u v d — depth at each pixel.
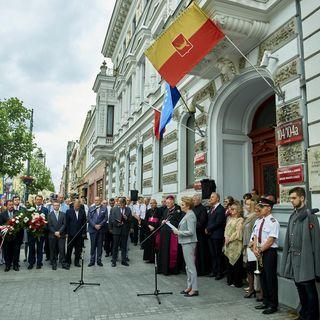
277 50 7.31
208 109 10.00
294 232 5.06
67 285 7.52
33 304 6.12
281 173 6.85
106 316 5.46
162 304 6.05
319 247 4.86
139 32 17.16
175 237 8.69
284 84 6.98
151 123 15.86
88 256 11.73
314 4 6.38
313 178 5.98
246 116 10.02
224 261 7.98
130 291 6.95
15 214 9.46
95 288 7.21
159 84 14.85
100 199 10.36
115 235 9.99
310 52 6.38
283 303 5.93
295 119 6.60
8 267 9.14
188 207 6.96
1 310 5.80
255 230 5.97
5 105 18.73
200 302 6.14
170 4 13.25
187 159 12.12
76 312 5.68
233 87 9.04
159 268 8.74
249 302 6.12
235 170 9.84
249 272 6.43
